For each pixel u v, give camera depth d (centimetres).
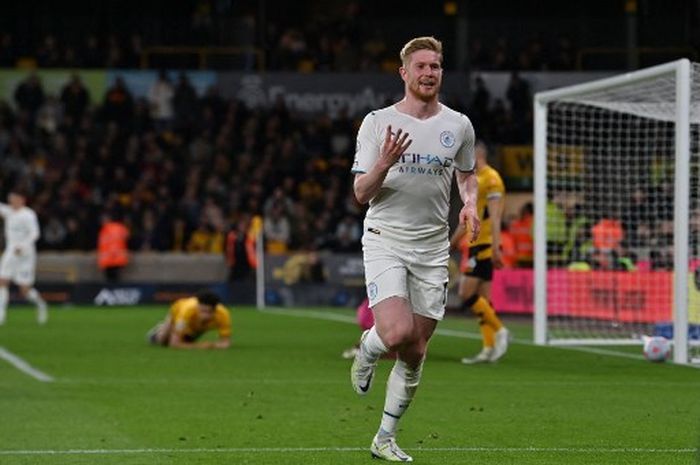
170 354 4366
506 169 8419
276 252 8369
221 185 8688
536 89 8750
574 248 5500
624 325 5300
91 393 3222
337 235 8456
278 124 8981
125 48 9288
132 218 8394
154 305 8069
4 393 3212
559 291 5397
